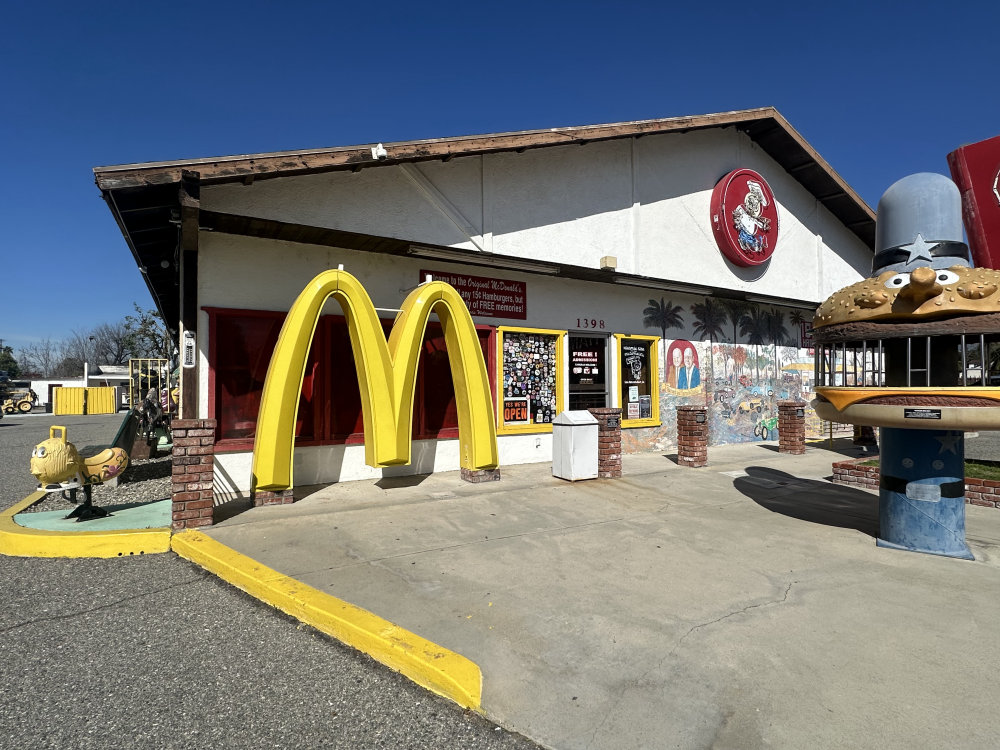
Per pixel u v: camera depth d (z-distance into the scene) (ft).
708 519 20.93
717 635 11.64
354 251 27.27
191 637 12.05
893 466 17.70
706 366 42.70
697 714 9.04
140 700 9.71
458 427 28.25
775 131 45.09
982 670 10.32
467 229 30.22
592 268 34.53
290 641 11.91
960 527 16.92
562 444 27.89
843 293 17.69
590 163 35.81
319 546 17.19
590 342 36.37
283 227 23.20
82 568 16.30
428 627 11.92
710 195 43.29
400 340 24.25
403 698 9.83
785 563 16.10
